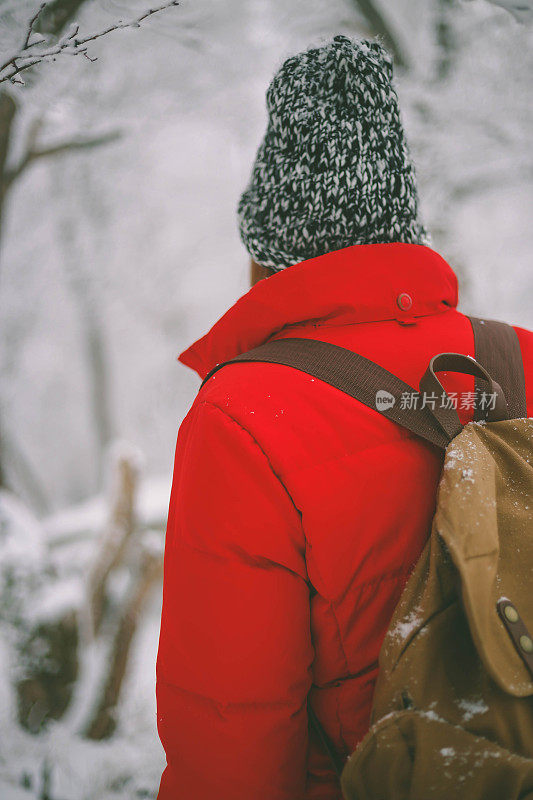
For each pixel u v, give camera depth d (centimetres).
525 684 58
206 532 68
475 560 57
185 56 252
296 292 76
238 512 67
